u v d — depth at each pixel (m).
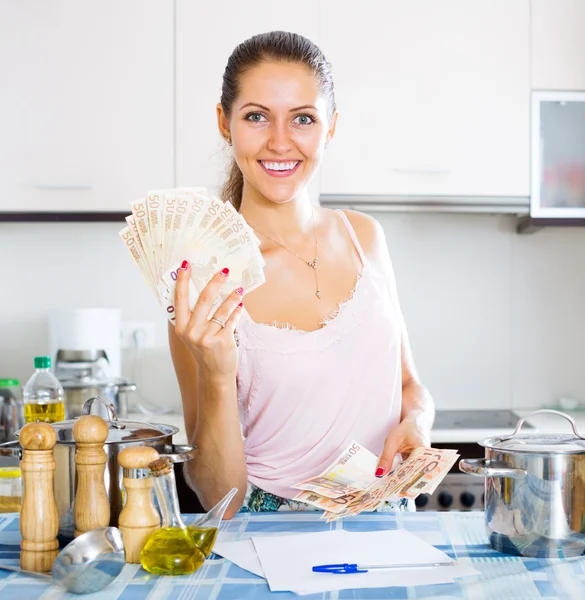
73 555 0.99
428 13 2.71
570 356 3.05
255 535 1.22
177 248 1.25
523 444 1.13
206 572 1.07
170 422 2.72
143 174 2.70
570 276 3.04
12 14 2.67
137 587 1.02
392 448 1.39
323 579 1.03
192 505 2.06
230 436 1.36
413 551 1.12
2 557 1.15
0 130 2.68
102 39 2.68
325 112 1.47
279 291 1.55
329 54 2.70
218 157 2.68
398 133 2.72
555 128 2.75
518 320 3.05
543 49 2.73
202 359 1.28
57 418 2.27
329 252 1.61
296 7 2.70
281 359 1.48
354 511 1.16
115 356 2.76
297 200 1.58
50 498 1.10
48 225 3.00
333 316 1.54
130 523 1.10
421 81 2.71
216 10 2.69
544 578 1.02
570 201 2.76
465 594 0.97
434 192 2.73
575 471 1.09
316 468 1.49
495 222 3.04
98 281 3.01
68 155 2.69
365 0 2.70
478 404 3.04
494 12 2.72
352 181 2.71
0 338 2.99
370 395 1.51
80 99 2.69
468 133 2.72
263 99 1.41
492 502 1.12
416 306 3.04
